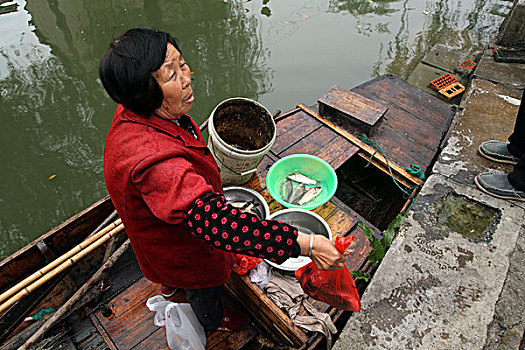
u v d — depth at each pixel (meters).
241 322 2.32
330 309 2.14
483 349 1.77
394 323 1.87
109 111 4.87
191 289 1.76
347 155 3.21
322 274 1.74
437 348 1.78
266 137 2.77
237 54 5.86
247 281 2.17
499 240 2.20
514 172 2.37
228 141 2.99
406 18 6.90
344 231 2.58
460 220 2.31
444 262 2.10
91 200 3.99
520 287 2.00
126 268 2.52
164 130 1.16
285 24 6.66
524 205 2.37
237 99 2.68
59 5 6.55
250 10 6.95
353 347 1.79
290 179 2.91
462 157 2.74
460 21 6.76
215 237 1.00
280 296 2.11
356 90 4.46
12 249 3.57
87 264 2.47
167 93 1.09
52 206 3.89
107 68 1.02
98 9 6.55
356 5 7.39
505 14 6.95
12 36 5.80
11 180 4.02
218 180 1.45
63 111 4.78
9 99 4.84
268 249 1.04
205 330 2.27
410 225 2.29
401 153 3.51
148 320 2.28
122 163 1.10
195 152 1.27
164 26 6.28
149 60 1.01
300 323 2.00
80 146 4.44
